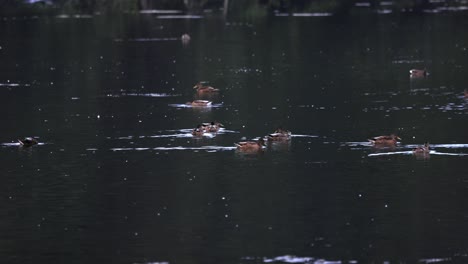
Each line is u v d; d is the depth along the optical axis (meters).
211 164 52.09
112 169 51.19
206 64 96.69
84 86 82.25
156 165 52.00
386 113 66.50
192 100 74.00
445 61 95.56
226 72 90.56
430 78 83.94
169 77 87.75
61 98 75.50
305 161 52.50
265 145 56.28
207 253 38.00
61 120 65.62
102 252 38.28
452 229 40.44
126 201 45.19
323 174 49.59
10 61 100.50
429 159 52.38
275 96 75.25
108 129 62.12
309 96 75.00
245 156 53.97
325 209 43.47
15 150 56.22
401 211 43.03
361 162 51.94
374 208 43.53
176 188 47.31
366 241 39.19
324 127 61.88
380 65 93.81
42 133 61.09
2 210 44.09
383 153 54.09
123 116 66.94
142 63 98.12
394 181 47.94
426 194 45.50
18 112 69.12
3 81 85.50
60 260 37.47
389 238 39.47
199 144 57.16
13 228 41.47
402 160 52.28
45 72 91.56
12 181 49.00
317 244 38.91
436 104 69.81
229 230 40.72
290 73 89.19
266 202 44.62
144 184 48.22
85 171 50.84
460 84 79.88
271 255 37.72
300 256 37.56
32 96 76.69
